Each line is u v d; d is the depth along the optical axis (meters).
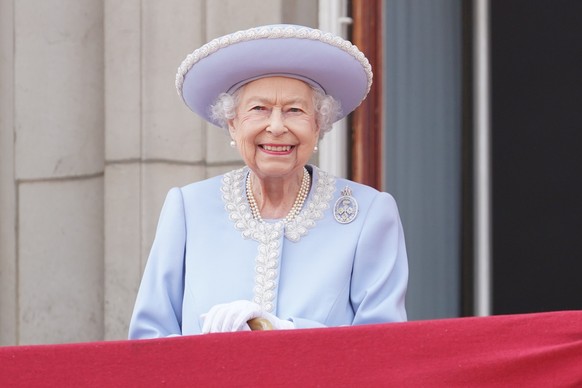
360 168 22.67
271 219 14.59
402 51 22.95
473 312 23.45
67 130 22.56
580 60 23.45
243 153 14.19
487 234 23.36
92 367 12.54
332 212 14.59
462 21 23.42
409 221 23.12
